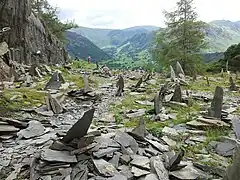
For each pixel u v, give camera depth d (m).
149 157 6.99
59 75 19.25
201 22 33.62
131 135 7.94
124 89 19.30
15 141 8.11
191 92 18.30
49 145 7.22
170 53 33.47
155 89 19.28
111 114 12.14
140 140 7.88
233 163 4.92
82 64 43.44
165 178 5.96
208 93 18.28
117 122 10.76
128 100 15.39
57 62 38.25
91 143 6.79
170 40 34.31
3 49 21.55
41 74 23.41
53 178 5.80
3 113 10.69
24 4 28.14
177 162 6.33
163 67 34.53
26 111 11.48
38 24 33.03
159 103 11.80
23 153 7.26
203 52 34.56
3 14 25.75
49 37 37.28
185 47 33.56
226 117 10.93
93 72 30.39
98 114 12.16
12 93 14.06
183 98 14.64
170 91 16.39
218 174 6.32
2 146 7.75
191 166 6.73
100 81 24.12
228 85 23.39
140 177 6.00
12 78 18.64
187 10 34.06
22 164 6.67
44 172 5.98
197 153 7.62
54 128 9.71
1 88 15.12
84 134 6.70
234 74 33.44
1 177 6.26
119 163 6.55
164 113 11.84
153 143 7.79
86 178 5.81
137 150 7.23
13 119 9.42
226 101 15.86
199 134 9.24
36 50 31.48
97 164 6.17
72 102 14.48
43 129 8.94
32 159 6.59
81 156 6.42
